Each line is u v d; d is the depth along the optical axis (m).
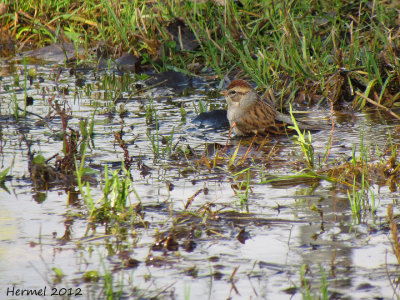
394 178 8.76
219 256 6.48
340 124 11.90
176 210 7.68
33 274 6.09
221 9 16.78
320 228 7.10
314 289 5.77
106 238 6.93
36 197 8.19
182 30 16.61
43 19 17.95
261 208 7.73
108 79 15.45
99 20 17.81
